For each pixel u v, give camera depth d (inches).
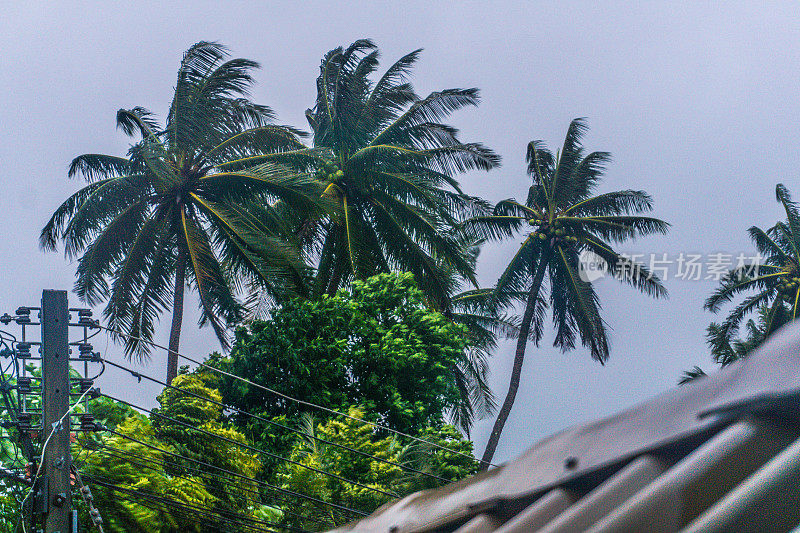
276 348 1011.9
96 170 1147.3
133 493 618.5
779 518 45.0
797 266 1715.1
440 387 1100.5
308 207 1109.7
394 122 1258.0
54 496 440.8
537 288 1460.4
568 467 65.9
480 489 82.3
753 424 50.2
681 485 50.7
